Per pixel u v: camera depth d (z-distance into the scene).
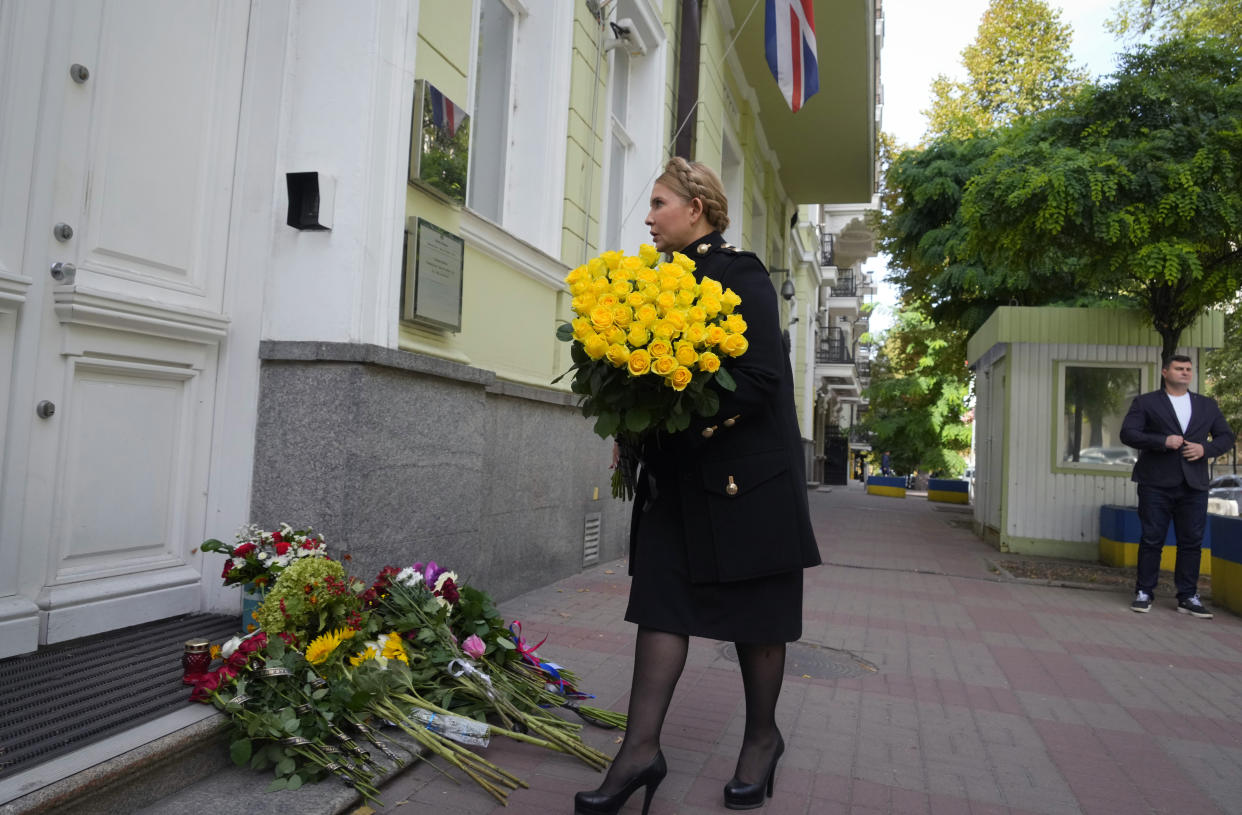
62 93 3.07
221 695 2.59
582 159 6.91
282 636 2.79
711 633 2.44
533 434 5.95
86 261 3.19
